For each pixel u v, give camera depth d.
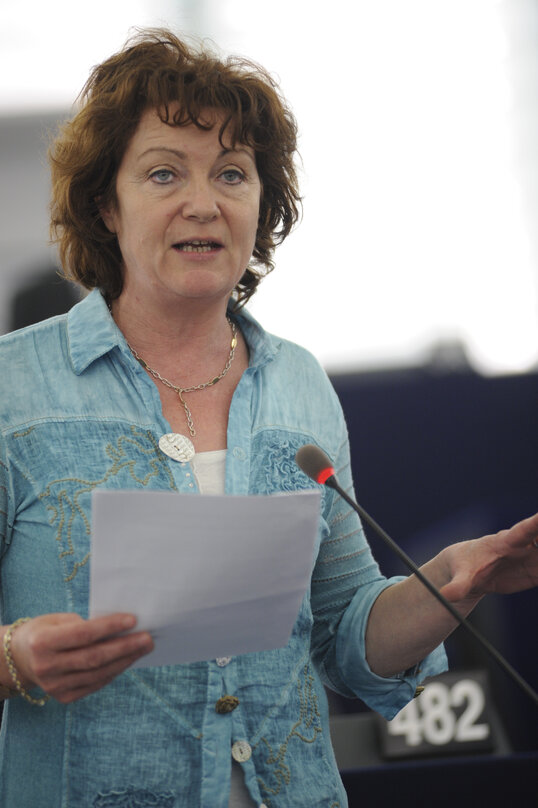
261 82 5.34
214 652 4.52
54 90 10.44
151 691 4.78
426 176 10.53
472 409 10.01
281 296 10.46
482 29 10.52
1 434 4.93
